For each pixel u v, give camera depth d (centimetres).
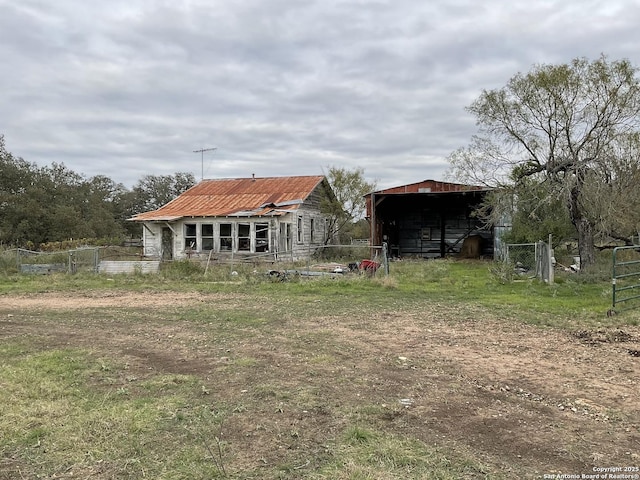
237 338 777
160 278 1673
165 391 516
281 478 334
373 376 572
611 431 418
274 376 569
